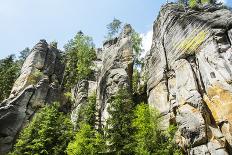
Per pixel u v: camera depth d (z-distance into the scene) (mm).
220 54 33438
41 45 68062
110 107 36781
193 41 38219
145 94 46281
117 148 31641
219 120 29578
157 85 41031
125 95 37781
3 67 66250
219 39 34688
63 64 70938
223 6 45000
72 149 34562
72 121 47688
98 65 69375
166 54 43250
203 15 40438
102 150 32250
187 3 59000
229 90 30109
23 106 50625
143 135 32562
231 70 31359
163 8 51625
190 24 40500
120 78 46125
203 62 34531
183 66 36125
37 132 41031
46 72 63875
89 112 43938
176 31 42906
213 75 32469
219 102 30344
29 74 59594
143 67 57531
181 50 39500
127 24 63469
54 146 38000
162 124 36000
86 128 36688
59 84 65438
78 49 71562
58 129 40312
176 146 31938
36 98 53094
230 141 27859
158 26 51719
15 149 40594
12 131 46875
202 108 30047
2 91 61594
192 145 28875
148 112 35750
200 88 33312
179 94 33531
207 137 28297
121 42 57219
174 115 34875
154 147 31531
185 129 29781
